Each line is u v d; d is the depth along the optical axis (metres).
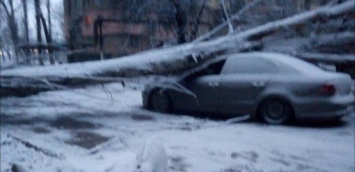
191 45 5.16
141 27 11.16
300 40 4.20
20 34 4.24
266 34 4.44
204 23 10.27
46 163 5.57
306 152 6.25
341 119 8.64
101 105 10.49
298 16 4.02
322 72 7.89
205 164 5.65
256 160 5.86
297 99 7.80
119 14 12.03
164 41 7.27
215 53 5.35
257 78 8.28
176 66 5.70
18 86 3.44
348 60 4.02
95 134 7.48
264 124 8.17
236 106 8.52
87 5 12.14
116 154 5.94
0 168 5.38
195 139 7.00
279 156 6.05
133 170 3.44
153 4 11.41
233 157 5.99
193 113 9.52
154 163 3.45
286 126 7.93
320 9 3.79
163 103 9.54
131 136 7.25
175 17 10.72
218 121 8.59
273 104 8.11
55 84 3.75
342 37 3.70
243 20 5.39
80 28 9.60
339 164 5.70
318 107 7.63
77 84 4.07
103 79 4.13
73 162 5.59
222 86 8.65
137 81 5.25
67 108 9.88
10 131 7.59
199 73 9.08
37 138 7.04
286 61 8.13
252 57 8.48
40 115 8.93
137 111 9.77
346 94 7.96
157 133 7.47
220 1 7.68
